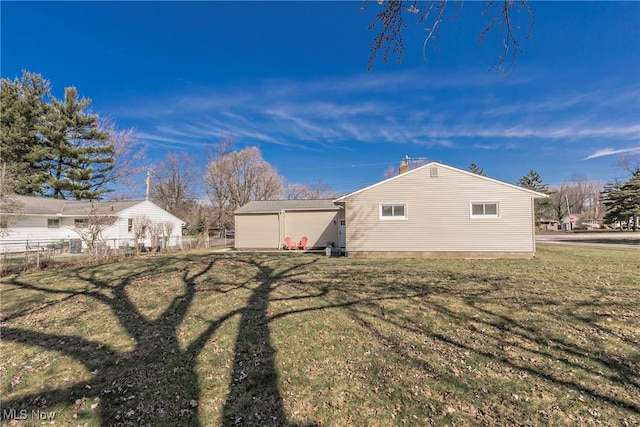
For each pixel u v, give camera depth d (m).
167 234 20.78
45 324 5.63
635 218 43.12
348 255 14.26
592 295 6.57
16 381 3.78
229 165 41.59
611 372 3.64
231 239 35.28
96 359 4.29
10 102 22.41
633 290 6.92
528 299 6.39
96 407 3.26
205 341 4.78
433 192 13.73
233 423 2.97
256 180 42.31
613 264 10.46
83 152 24.88
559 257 12.72
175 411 3.17
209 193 42.47
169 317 5.86
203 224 28.78
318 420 2.98
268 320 5.56
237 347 4.55
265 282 8.55
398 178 14.01
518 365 3.85
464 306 6.07
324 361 4.09
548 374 3.63
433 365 3.90
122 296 7.29
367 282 8.31
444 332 4.90
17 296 7.46
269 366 4.00
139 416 3.11
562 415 2.94
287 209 20.58
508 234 13.16
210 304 6.57
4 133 21.61
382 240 14.06
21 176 21.86
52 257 13.42
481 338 4.64
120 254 14.94
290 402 3.27
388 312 5.86
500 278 8.46
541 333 4.73
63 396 3.47
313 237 20.45
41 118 23.55
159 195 42.09
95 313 6.14
